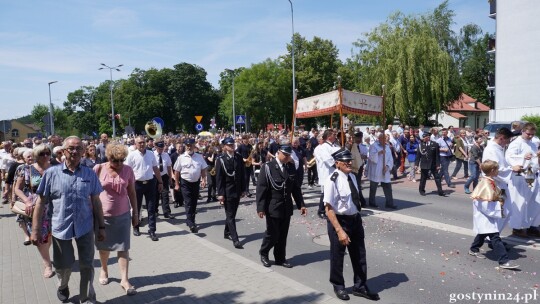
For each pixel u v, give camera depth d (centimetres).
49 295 524
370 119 3228
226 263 629
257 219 1009
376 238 771
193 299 494
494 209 589
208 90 7494
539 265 598
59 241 454
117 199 521
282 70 6047
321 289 539
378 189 1423
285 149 614
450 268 595
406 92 2861
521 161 727
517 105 3306
